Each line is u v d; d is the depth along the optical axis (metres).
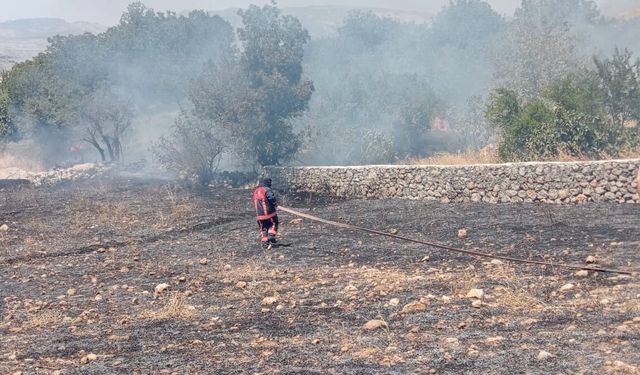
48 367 7.77
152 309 10.66
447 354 7.18
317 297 10.66
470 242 14.91
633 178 18.61
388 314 9.20
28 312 10.98
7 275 14.56
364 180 24.97
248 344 8.26
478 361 6.87
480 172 21.41
